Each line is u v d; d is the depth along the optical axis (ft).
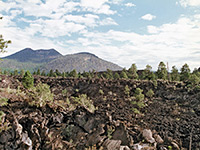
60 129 67.82
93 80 178.91
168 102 119.85
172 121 95.35
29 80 94.84
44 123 65.00
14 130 53.83
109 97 139.03
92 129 74.79
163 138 81.41
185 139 79.61
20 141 52.90
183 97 121.29
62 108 77.46
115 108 113.60
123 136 72.90
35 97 71.92
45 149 58.18
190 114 99.30
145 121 97.14
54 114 71.00
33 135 58.23
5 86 88.58
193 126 87.15
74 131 71.31
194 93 121.70
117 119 93.66
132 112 107.04
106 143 68.23
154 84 146.82
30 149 53.78
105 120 80.53
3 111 58.18
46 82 181.27
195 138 78.54
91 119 78.89
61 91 161.99
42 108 69.00
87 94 155.02
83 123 75.97
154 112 107.76
